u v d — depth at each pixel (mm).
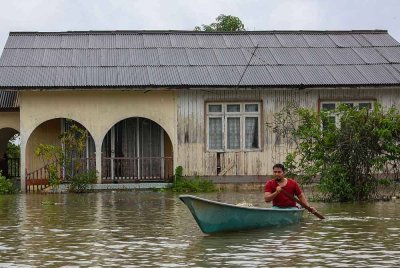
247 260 11422
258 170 27203
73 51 28297
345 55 28750
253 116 27203
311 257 11656
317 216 15906
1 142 31203
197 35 29922
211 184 26609
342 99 27406
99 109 26859
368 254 11906
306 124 22609
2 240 13805
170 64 27562
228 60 28031
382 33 30609
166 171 27562
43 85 25859
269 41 29594
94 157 27125
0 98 28203
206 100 27109
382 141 21109
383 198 21234
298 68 27609
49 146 26344
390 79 27062
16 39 28859
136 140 27875
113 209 19516
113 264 11234
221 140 27219
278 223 15242
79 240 13750
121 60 27734
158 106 27047
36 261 11547
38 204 21281
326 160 21094
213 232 14234
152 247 12781
